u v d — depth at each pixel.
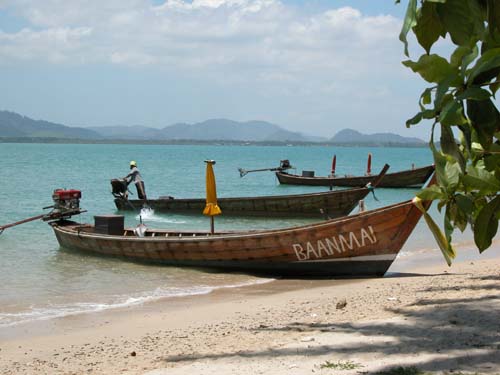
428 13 2.96
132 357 8.28
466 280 12.98
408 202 13.94
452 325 8.59
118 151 184.25
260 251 15.68
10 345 9.41
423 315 9.38
